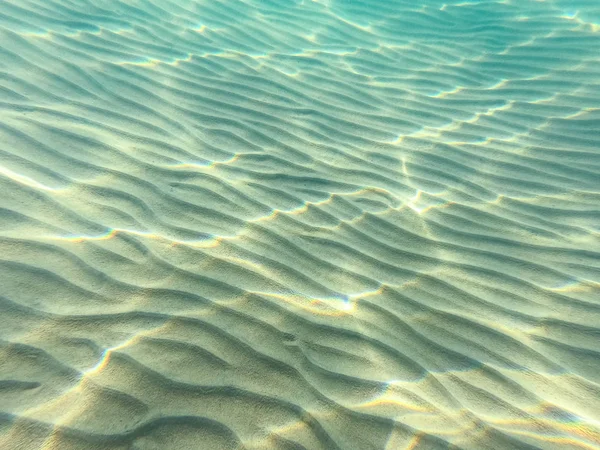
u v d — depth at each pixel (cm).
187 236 85
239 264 80
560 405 64
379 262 87
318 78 160
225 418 57
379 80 163
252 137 122
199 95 136
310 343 68
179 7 186
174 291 72
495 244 94
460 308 79
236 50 168
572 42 181
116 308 68
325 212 99
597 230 99
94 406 55
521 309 79
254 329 69
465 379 66
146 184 96
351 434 57
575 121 137
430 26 207
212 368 62
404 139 130
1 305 65
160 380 59
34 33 140
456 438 58
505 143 130
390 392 63
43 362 59
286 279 79
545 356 71
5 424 52
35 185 87
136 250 79
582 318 77
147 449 52
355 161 119
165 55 152
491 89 158
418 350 70
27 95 114
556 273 87
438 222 100
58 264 72
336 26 203
